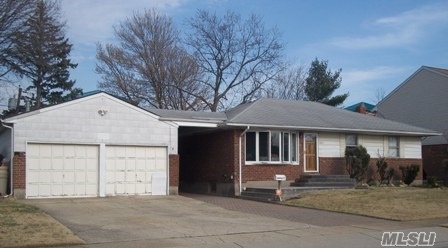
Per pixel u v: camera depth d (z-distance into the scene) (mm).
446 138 38188
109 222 15352
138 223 15305
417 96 41312
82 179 21516
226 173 25031
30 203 19000
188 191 28422
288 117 26922
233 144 24781
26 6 34719
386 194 22500
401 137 30688
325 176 25984
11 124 20422
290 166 26188
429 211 18625
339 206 19703
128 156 22531
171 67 46250
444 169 35250
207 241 12766
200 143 27547
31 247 11547
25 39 35969
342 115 30516
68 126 21266
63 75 51156
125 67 45125
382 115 43875
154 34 46062
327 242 12969
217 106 49594
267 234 13992
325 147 27594
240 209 19391
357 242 13047
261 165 25297
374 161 29312
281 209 19547
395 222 16625
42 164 20766
